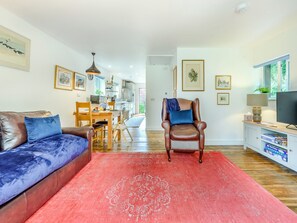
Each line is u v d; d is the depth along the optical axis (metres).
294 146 2.23
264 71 3.66
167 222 1.32
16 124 1.96
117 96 8.66
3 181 1.17
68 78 3.91
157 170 2.34
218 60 3.88
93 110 4.12
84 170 2.33
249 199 1.63
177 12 2.35
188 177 2.12
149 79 5.98
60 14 2.42
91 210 1.47
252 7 2.21
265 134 2.90
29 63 2.74
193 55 3.89
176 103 3.43
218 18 2.51
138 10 2.30
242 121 3.57
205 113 3.92
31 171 1.39
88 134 2.59
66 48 3.81
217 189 1.82
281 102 2.64
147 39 3.35
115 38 3.31
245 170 2.39
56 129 2.34
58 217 1.38
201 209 1.48
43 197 1.54
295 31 2.74
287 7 2.22
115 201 1.60
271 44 3.27
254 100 3.22
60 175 1.82
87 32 3.03
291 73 2.81
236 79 3.88
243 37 3.23
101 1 2.10
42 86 3.06
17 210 1.25
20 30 2.54
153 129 6.00
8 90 2.39
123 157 2.90
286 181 2.06
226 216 1.38
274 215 1.39
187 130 2.71
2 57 2.28
